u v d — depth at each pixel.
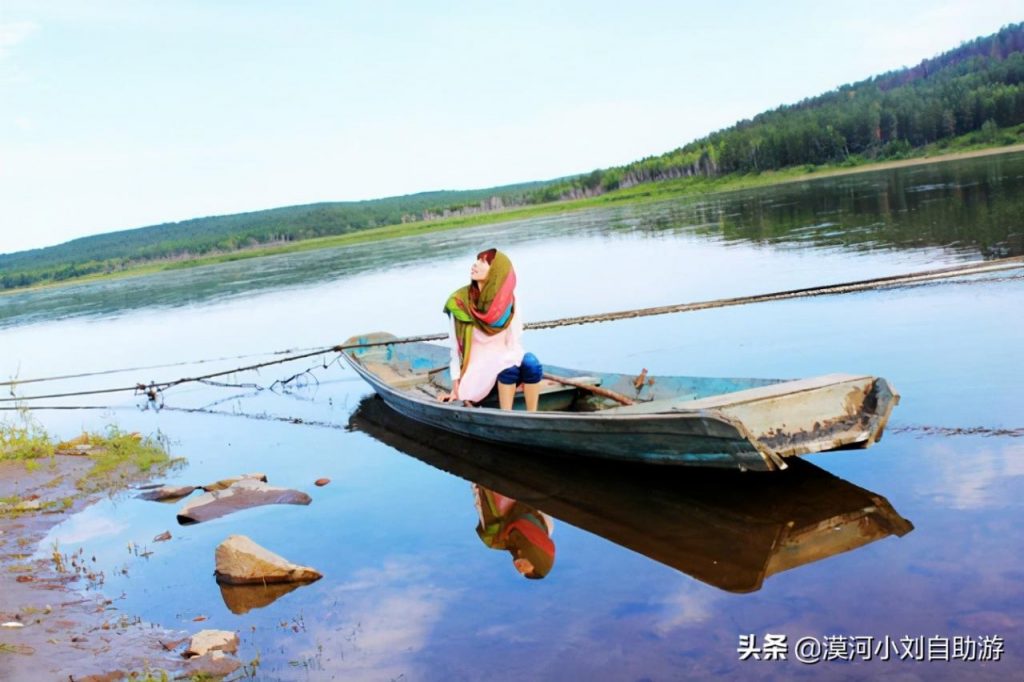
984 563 5.18
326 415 12.50
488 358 9.09
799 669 4.35
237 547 6.43
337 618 5.56
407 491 8.19
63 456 11.13
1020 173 32.75
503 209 102.56
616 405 9.37
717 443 6.52
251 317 26.09
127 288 55.62
